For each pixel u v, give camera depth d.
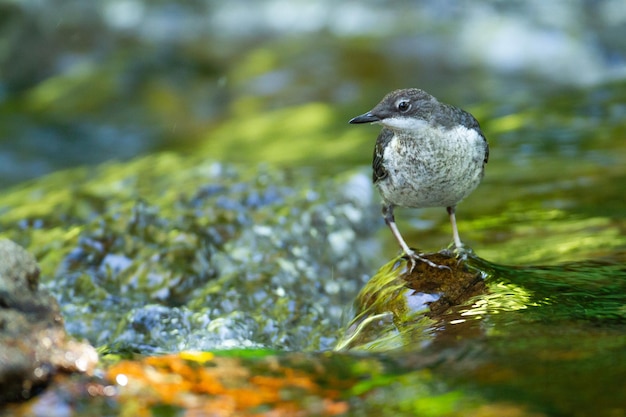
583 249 9.13
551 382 5.23
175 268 10.11
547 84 23.05
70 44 26.98
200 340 8.76
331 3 26.50
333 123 19.09
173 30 26.84
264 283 10.00
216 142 18.73
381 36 24.66
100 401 5.21
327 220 11.71
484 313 6.77
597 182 12.19
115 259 10.26
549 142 14.72
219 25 26.84
